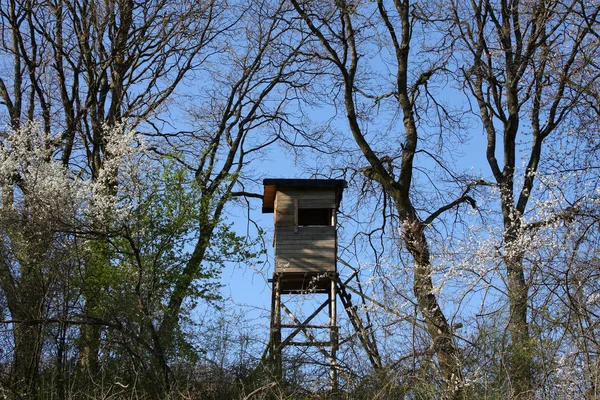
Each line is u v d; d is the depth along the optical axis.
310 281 15.93
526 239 12.05
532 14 16.27
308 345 13.88
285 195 16.38
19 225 14.27
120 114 18.97
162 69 19.61
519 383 11.49
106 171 15.13
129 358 14.11
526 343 11.77
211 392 13.67
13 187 15.23
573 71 15.30
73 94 18.52
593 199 12.07
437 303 13.12
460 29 17.66
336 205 16.56
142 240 15.27
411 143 17.52
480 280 12.10
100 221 14.34
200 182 17.00
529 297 11.50
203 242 16.47
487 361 11.88
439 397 11.91
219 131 20.09
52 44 18.03
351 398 12.65
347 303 16.23
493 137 18.17
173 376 13.52
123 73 19.09
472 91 18.36
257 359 14.09
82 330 14.47
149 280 15.02
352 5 17.27
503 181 17.27
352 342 13.04
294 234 16.09
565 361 10.83
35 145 15.80
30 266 14.22
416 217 16.97
